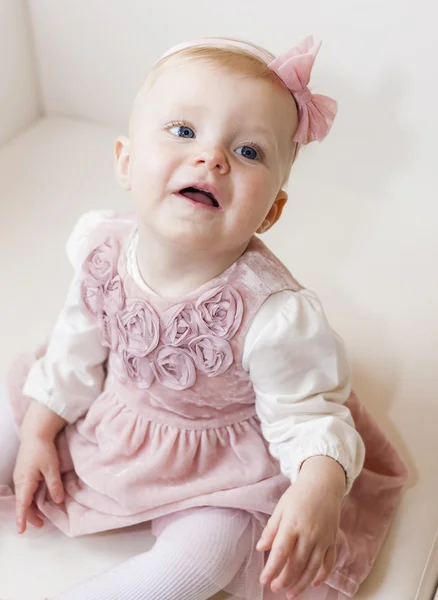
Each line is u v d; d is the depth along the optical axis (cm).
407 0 117
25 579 91
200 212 81
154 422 94
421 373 115
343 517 98
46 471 98
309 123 87
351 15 121
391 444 105
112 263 94
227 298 87
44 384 100
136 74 140
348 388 93
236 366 89
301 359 88
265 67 84
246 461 93
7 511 96
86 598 86
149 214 84
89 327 98
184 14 131
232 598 91
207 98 81
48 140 145
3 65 137
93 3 135
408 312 122
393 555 97
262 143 83
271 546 82
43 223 131
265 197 83
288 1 123
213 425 93
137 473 93
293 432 88
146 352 90
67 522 96
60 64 144
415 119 127
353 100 128
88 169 141
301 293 90
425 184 133
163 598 86
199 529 90
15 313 118
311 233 132
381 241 131
